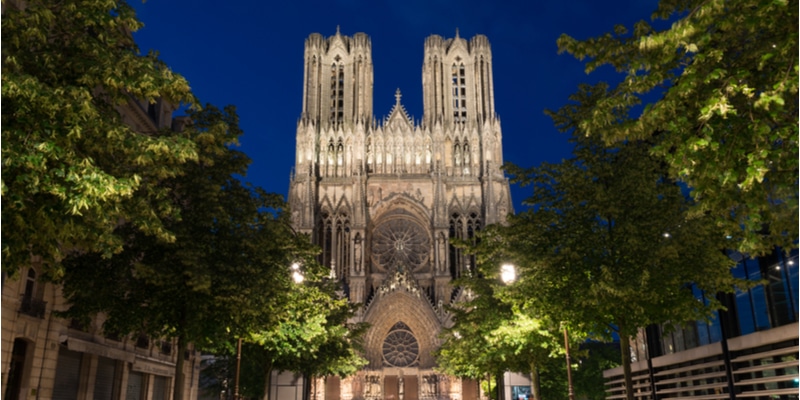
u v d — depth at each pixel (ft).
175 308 87.35
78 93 47.14
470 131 332.60
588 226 79.05
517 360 130.72
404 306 290.15
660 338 120.06
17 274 51.03
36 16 49.62
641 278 69.26
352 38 357.41
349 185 320.50
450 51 353.72
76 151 50.67
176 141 57.31
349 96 342.44
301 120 326.44
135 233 87.35
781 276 79.10
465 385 281.74
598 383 232.53
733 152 38.40
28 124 44.73
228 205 92.63
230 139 92.38
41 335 101.19
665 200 75.66
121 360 128.36
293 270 101.91
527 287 83.71
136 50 63.52
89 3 54.34
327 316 162.40
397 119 337.93
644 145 79.20
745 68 40.06
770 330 78.43
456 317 151.64
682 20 37.93
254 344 135.33
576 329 81.87
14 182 43.57
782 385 77.97
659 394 117.70
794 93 37.86
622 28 49.08
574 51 48.88
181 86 58.90
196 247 84.69
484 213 315.37
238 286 85.05
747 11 36.50
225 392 224.33
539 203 84.89
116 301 86.74
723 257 71.26
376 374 280.92
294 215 305.12
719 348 92.43
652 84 42.93
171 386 160.35
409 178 321.32
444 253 302.86
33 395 98.37
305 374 176.04
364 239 304.30
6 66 48.44
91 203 46.68
